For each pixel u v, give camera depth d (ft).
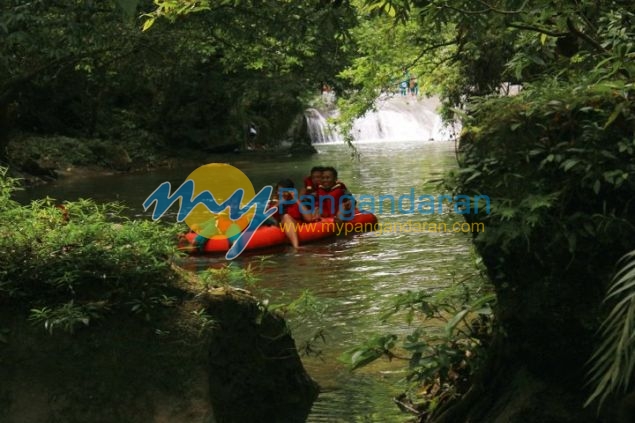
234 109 102.83
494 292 13.34
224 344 14.06
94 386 12.97
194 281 14.90
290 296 25.11
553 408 11.19
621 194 10.89
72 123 90.17
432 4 14.96
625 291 10.21
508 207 11.05
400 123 119.55
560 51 17.47
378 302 23.47
